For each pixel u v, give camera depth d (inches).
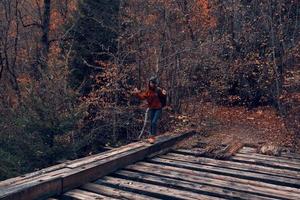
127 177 335.9
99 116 589.3
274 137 492.4
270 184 316.5
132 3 615.2
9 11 872.9
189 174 343.0
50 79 501.4
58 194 284.5
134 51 579.5
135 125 593.9
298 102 538.6
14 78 804.6
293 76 557.6
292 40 591.2
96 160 340.2
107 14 653.9
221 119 587.5
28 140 468.8
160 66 573.3
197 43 582.6
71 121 482.9
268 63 590.6
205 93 599.8
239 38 645.9
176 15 583.5
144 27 581.9
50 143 477.1
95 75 625.9
